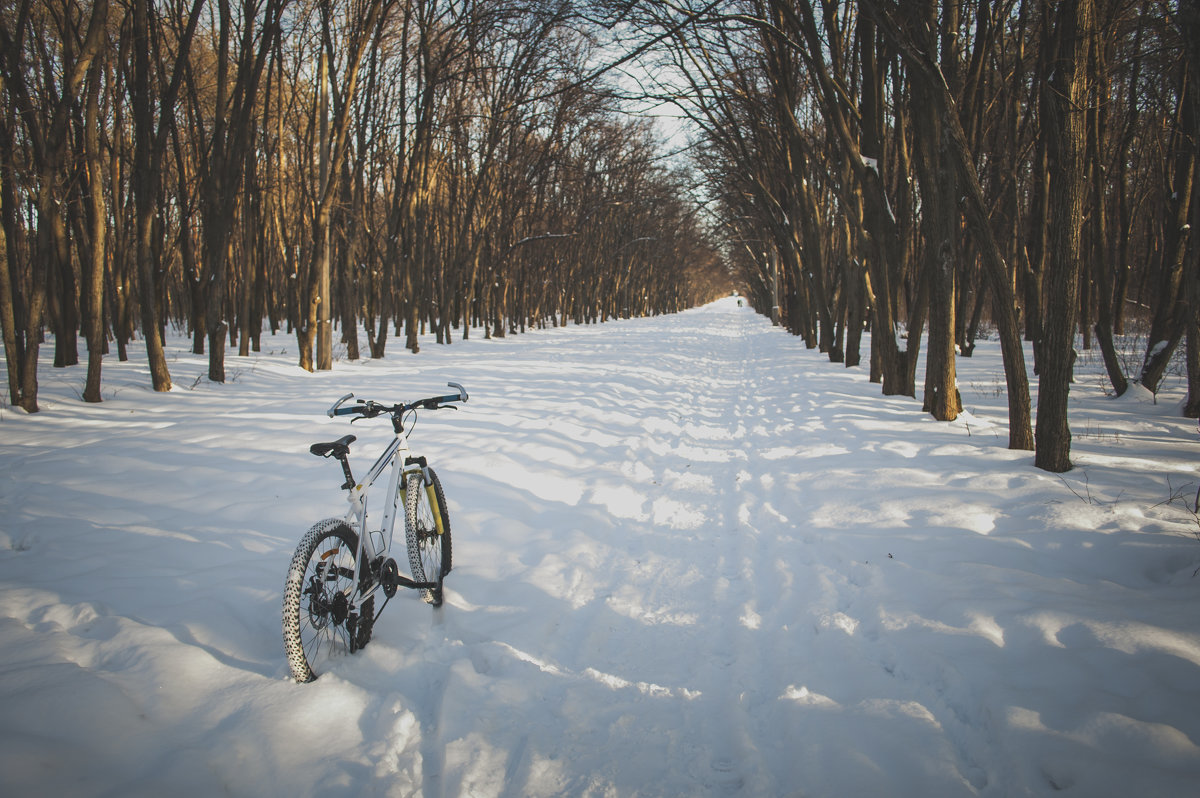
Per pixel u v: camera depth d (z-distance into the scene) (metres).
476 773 2.47
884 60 11.09
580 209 34.91
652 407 10.80
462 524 5.09
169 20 14.47
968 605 3.55
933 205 8.51
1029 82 12.59
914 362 10.80
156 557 4.34
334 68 14.34
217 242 12.06
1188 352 8.53
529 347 23.36
